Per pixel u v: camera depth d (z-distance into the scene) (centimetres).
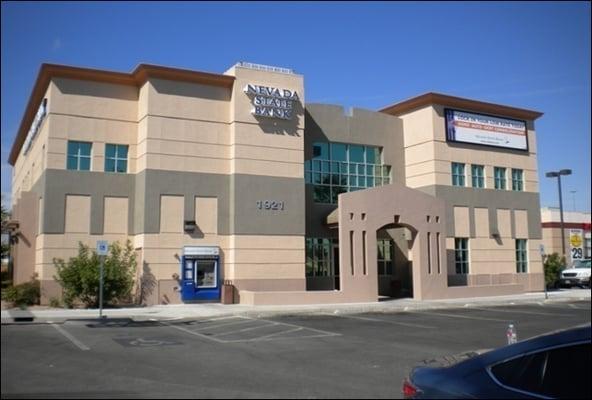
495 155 3612
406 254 3309
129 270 2555
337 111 3216
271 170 2806
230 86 2789
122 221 2650
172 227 2606
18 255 2725
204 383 942
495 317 2175
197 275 2630
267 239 2761
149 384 933
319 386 922
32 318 2014
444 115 3406
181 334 1617
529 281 3675
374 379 980
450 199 3356
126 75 2675
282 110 2852
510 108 3641
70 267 2397
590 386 391
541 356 421
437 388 455
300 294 2583
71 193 2562
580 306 2706
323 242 3078
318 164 3130
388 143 3403
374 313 2345
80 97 2623
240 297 2647
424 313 2344
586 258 5072
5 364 1113
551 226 5184
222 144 2755
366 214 2762
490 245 3516
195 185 2669
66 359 1173
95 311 2245
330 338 1541
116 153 2683
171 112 2653
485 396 422
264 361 1166
